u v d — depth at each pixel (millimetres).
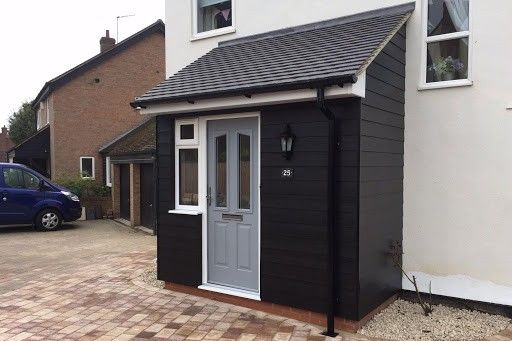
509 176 5211
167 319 5141
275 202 5297
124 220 15023
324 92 4617
